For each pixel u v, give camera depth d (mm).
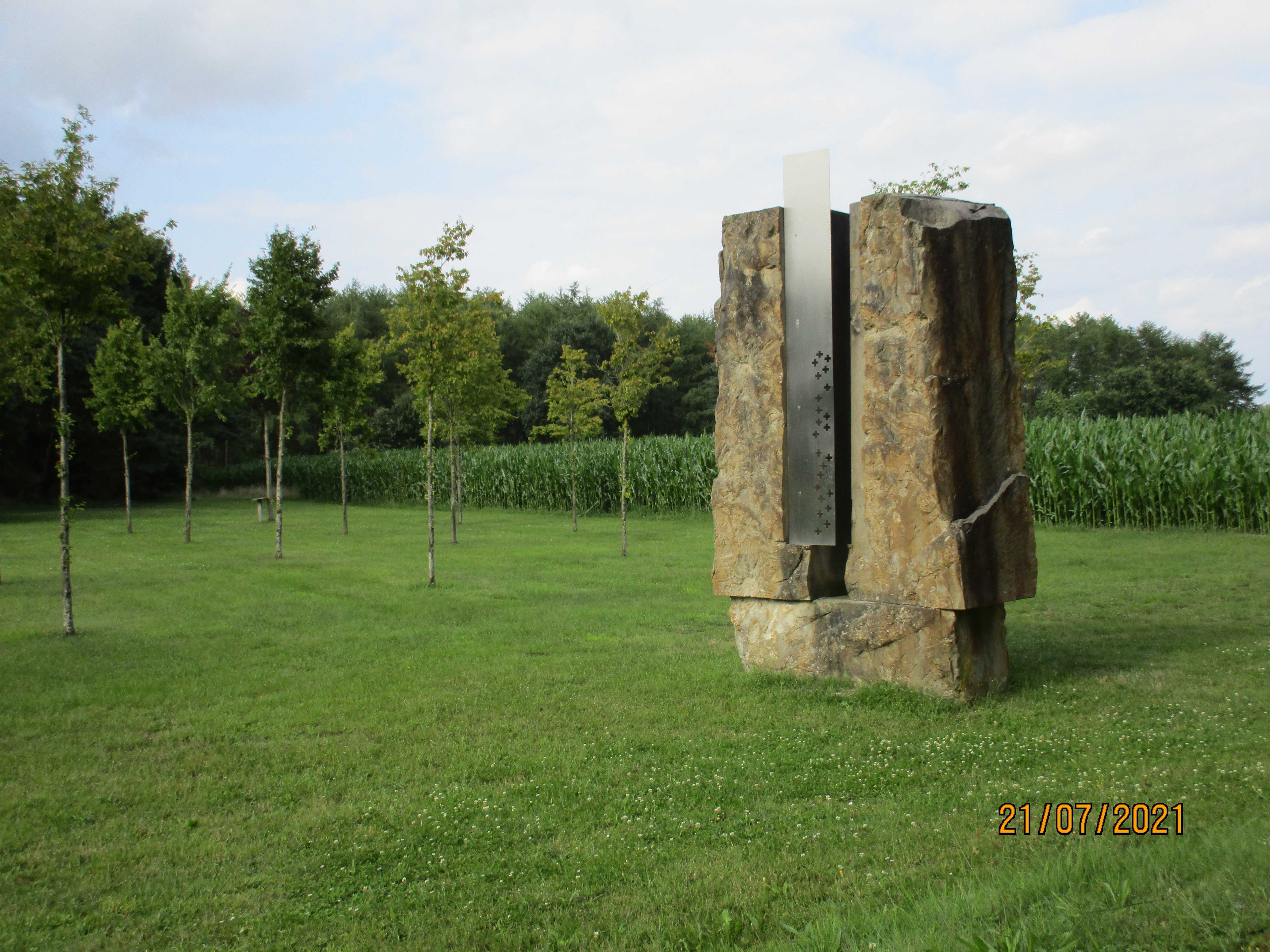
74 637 10000
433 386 14422
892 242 6926
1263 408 20812
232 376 48062
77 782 5469
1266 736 5699
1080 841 4078
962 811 4656
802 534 7543
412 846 4473
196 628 10547
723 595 8062
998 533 6836
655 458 27703
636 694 7293
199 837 4641
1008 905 3250
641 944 3496
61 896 4012
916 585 6848
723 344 7965
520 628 10375
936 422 6684
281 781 5453
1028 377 18312
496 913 3783
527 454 32281
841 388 7734
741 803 4926
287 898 3988
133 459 40094
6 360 13281
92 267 9805
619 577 14594
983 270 6941
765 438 7691
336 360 22953
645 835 4539
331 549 19953
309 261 18125
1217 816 4340
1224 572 12711
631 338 18469
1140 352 50969
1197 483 18031
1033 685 7184
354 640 9773
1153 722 6094
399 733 6379
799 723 6379
